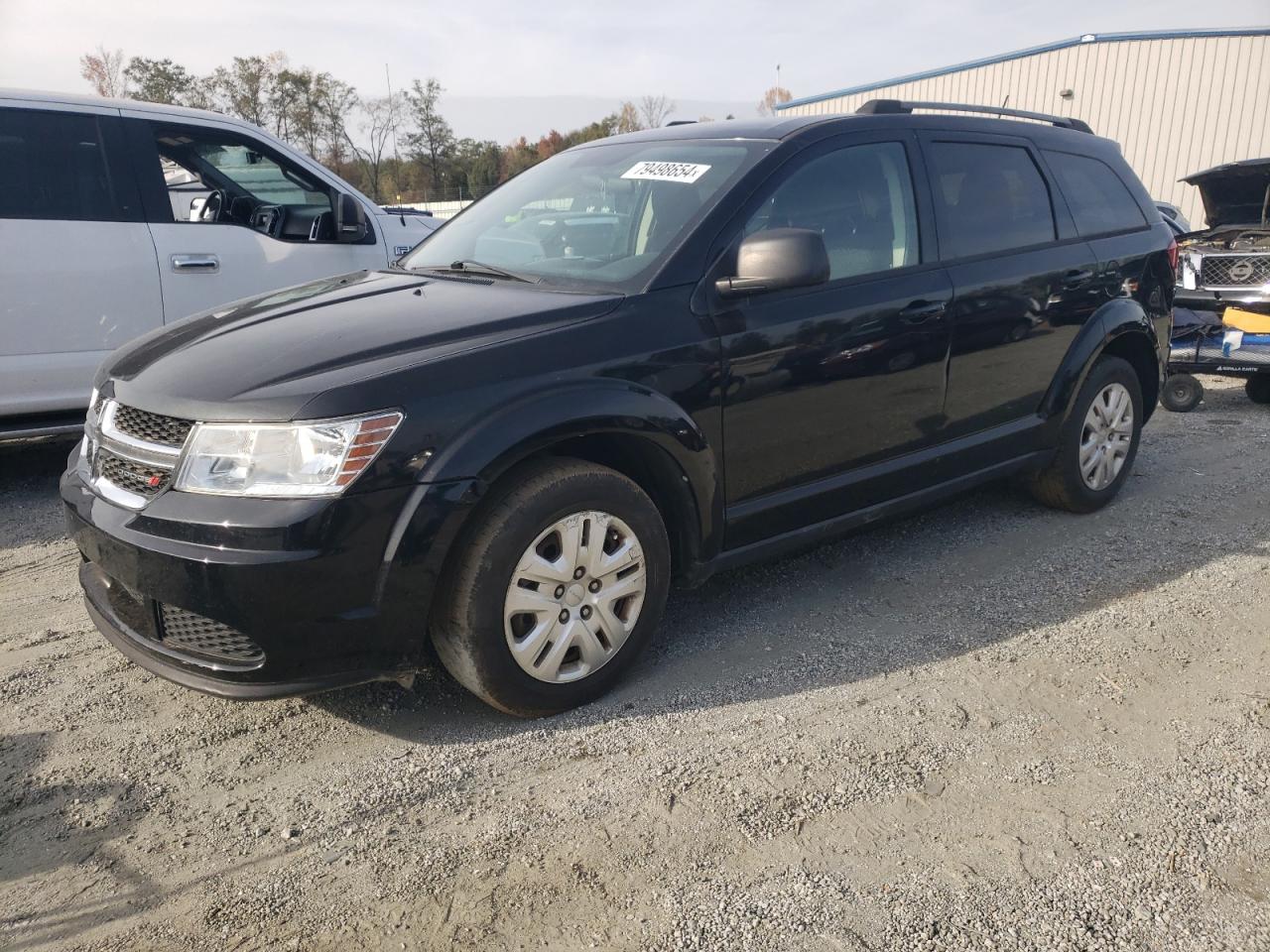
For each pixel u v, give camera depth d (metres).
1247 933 2.04
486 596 2.63
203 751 2.74
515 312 2.86
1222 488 5.12
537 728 2.84
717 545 3.19
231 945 2.01
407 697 3.02
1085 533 4.43
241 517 2.37
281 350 2.69
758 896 2.14
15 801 2.51
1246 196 8.14
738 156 3.40
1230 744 2.73
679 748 2.72
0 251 4.89
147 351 2.96
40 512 4.91
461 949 2.00
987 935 2.03
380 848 2.32
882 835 2.34
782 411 3.22
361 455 2.41
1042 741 2.75
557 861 2.26
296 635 2.42
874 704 2.95
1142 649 3.30
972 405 3.90
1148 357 4.81
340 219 5.87
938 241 3.75
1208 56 21.36
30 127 5.04
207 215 6.35
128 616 2.72
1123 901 2.13
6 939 2.04
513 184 4.14
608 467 2.93
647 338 2.89
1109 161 4.79
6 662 3.27
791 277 2.90
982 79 24.61
